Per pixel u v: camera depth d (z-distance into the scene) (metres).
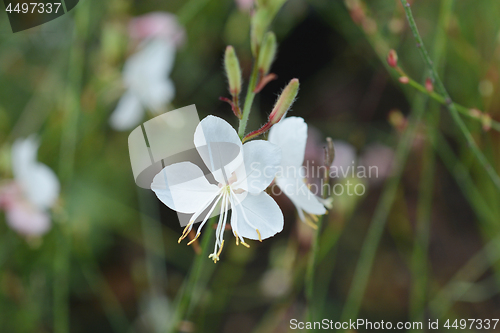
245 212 0.28
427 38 0.48
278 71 0.55
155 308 0.42
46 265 0.42
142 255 0.47
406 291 0.46
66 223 0.37
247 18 0.45
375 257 0.48
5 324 0.40
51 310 0.42
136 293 0.45
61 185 0.40
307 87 0.55
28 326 0.40
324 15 0.51
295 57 0.55
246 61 0.48
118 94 0.44
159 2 0.51
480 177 0.45
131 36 0.42
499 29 0.43
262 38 0.29
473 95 0.46
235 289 0.44
